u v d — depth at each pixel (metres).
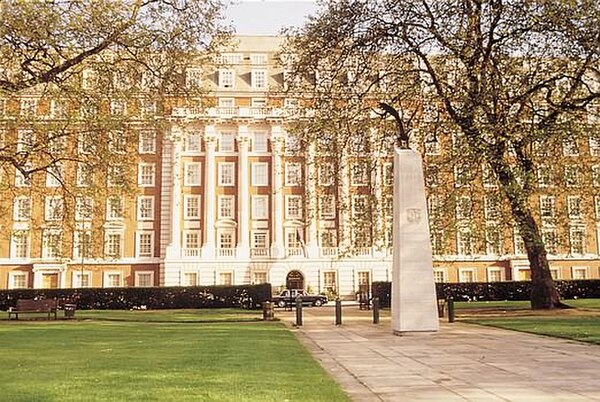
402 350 14.35
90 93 23.98
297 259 60.72
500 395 8.38
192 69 27.81
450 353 13.51
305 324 24.72
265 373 9.89
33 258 58.72
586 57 25.31
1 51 21.47
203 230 60.91
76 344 15.54
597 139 25.11
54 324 25.30
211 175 61.53
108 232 60.06
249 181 62.22
